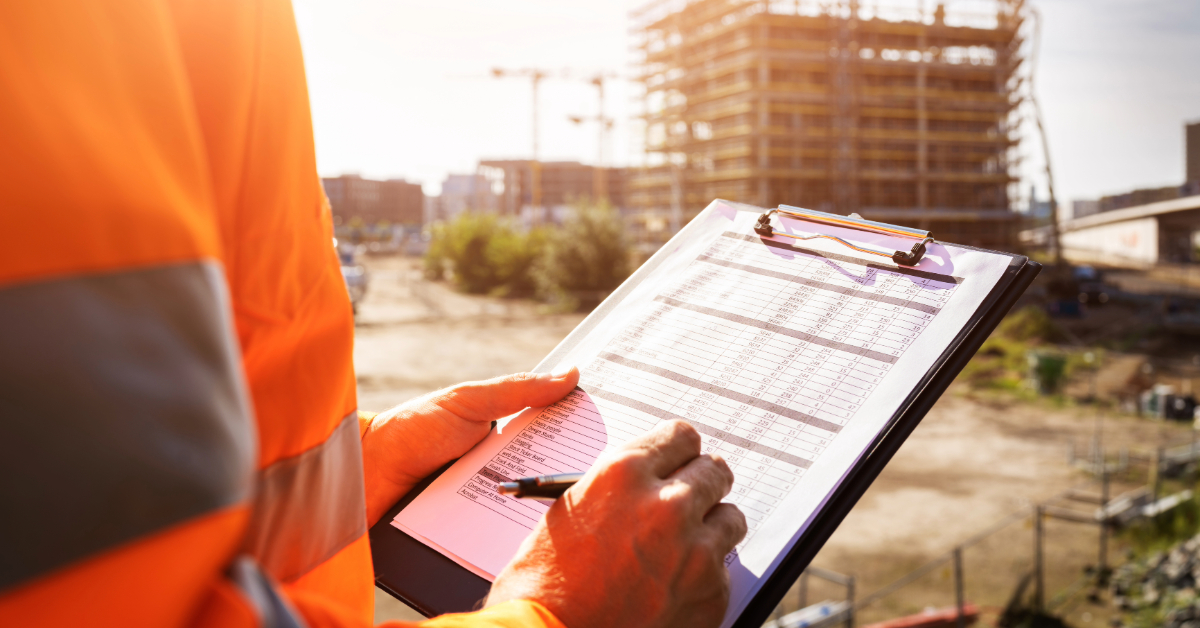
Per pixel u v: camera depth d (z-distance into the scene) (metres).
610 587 0.55
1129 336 34.94
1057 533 13.24
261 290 0.38
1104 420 20.75
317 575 0.44
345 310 0.45
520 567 0.58
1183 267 66.50
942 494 15.18
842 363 0.81
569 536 0.58
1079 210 96.56
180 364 0.24
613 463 0.60
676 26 63.25
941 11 60.00
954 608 10.47
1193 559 11.47
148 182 0.25
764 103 55.12
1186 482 15.30
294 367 0.41
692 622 0.58
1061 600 10.89
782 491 0.71
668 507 0.56
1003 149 61.12
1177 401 21.19
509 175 110.06
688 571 0.57
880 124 58.72
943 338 0.78
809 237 0.99
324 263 0.43
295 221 0.40
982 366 27.22
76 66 0.25
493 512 0.79
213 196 0.35
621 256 37.94
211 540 0.24
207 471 0.24
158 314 0.24
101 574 0.21
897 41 60.25
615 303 1.02
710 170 59.66
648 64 66.88
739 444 0.77
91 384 0.21
